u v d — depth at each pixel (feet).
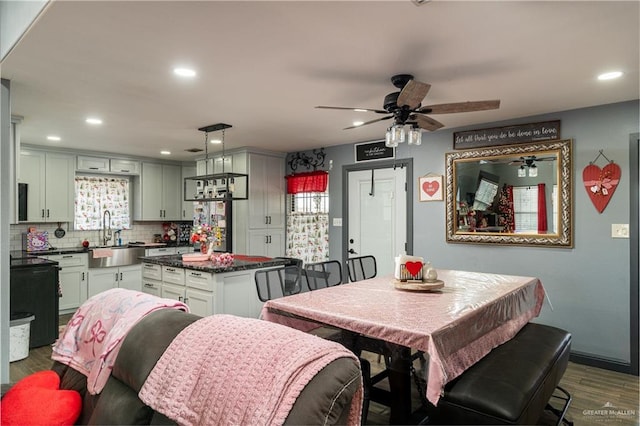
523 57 8.02
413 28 6.76
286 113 12.34
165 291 13.67
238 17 6.35
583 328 11.93
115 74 8.89
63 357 5.80
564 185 12.18
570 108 11.98
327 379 3.46
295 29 6.79
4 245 8.96
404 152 15.96
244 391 3.65
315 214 19.24
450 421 6.21
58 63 8.23
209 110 11.98
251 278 12.84
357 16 6.34
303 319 7.38
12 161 11.96
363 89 10.02
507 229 13.37
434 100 10.94
